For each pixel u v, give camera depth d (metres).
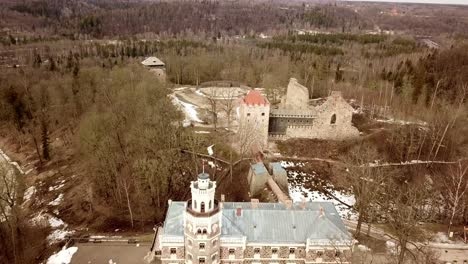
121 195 104.06
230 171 110.69
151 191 100.44
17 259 85.31
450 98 153.38
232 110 146.12
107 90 147.62
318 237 74.69
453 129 129.88
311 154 120.62
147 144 108.62
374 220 96.62
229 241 73.50
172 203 81.56
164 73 186.50
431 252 75.62
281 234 75.75
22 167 137.38
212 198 70.19
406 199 104.12
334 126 127.31
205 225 69.06
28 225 98.94
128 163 107.81
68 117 154.62
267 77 181.75
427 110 145.62
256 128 118.44
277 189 96.88
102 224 95.94
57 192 116.44
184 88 187.12
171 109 128.00
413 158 122.75
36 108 156.50
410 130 129.38
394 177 113.94
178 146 114.56
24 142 152.12
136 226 94.06
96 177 106.62
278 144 124.12
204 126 134.50
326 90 182.38
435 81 165.38
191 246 70.75
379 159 118.81
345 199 106.06
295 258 75.88
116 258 81.12
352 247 73.56
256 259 75.62
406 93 153.50
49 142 142.75
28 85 171.12
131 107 125.81
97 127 113.19
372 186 99.25
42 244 90.56
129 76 154.62
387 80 175.50
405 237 74.94
